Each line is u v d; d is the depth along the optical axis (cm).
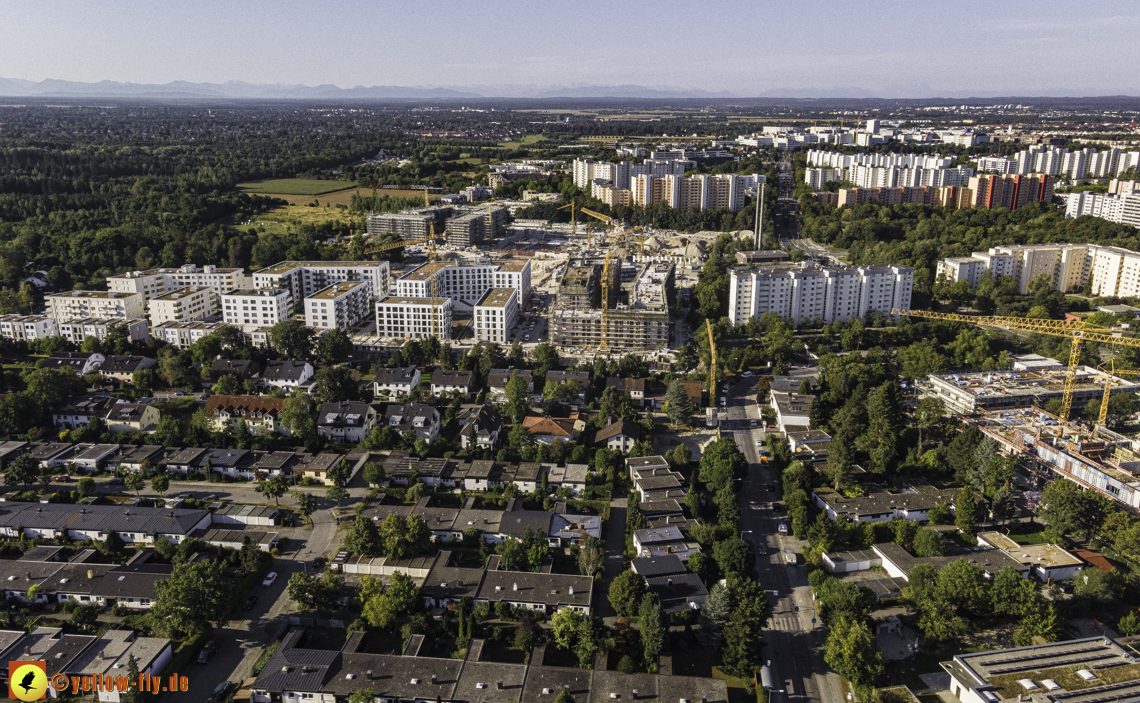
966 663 19988
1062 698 18525
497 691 19275
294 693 19388
